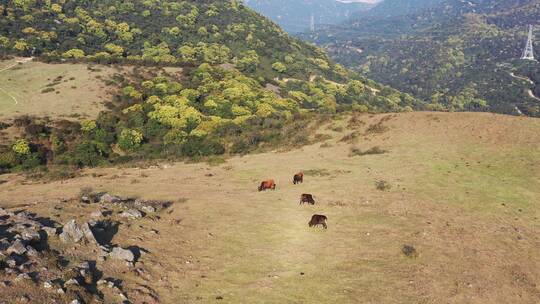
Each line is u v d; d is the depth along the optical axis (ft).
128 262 57.62
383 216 81.82
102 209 79.10
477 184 98.94
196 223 79.66
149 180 132.16
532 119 132.36
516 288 57.11
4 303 42.45
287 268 61.11
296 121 206.59
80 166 193.88
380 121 165.37
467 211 83.92
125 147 222.69
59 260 54.13
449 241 70.23
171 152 204.54
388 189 98.48
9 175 160.35
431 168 112.06
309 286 55.72
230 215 84.89
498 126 131.75
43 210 73.41
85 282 50.83
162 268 58.70
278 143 181.68
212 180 126.00
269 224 79.10
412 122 153.89
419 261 63.16
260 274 59.11
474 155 117.91
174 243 68.08
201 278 57.36
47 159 205.36
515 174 103.09
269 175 125.18
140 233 69.62
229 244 69.72
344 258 64.39
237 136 206.59
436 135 138.41
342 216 82.69
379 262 62.95
